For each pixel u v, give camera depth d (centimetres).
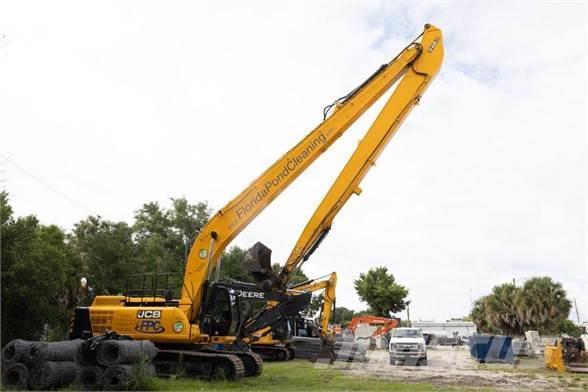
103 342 1170
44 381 1141
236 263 4672
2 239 1945
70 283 2575
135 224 4734
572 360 2125
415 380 1506
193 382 1277
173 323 1366
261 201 1459
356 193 1436
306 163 1464
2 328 1995
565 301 3909
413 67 1467
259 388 1219
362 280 5741
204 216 4866
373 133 1443
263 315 1455
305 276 2888
